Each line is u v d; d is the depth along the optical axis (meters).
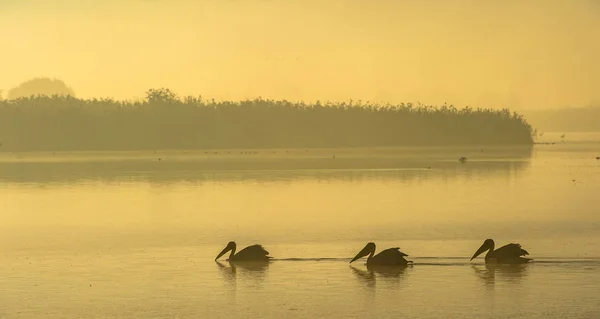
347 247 65.25
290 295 48.56
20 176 142.12
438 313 44.28
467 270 55.34
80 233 73.75
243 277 53.62
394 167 162.00
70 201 100.94
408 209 89.94
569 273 53.91
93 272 55.62
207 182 127.62
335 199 101.12
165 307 46.06
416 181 127.44
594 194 105.44
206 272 55.41
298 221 80.62
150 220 82.12
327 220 81.19
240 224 78.75
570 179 129.62
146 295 48.84
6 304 46.94
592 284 50.50
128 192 112.06
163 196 106.31
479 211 87.50
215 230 75.00
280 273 54.81
